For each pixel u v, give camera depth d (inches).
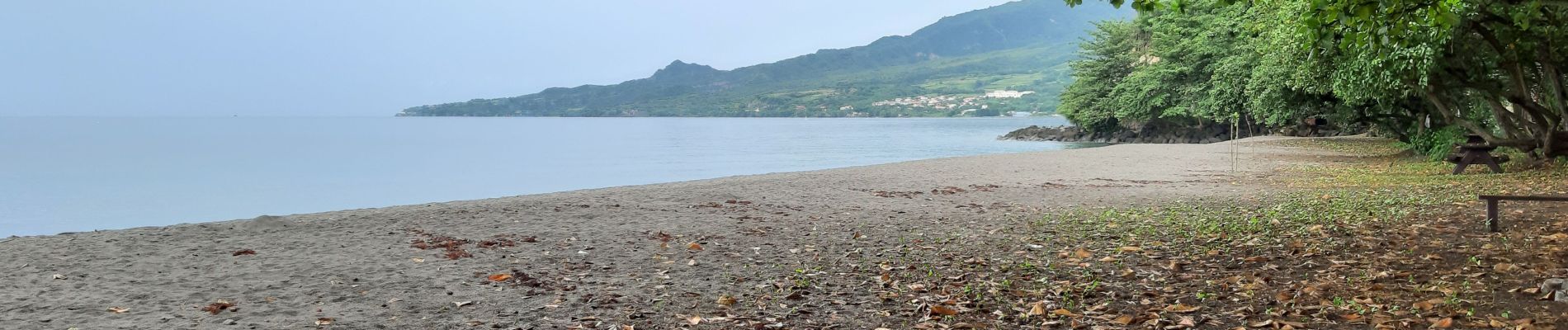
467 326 274.7
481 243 449.1
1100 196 767.1
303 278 354.0
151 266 378.0
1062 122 7834.6
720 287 340.2
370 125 7386.8
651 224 548.7
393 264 388.5
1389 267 354.9
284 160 2028.8
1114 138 3112.7
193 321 277.4
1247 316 278.8
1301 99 1233.4
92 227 868.0
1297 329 261.1
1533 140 890.7
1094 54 3139.8
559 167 1753.2
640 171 1644.9
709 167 1756.9
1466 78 863.1
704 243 468.8
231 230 500.1
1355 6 350.6
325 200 1144.2
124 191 1269.7
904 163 1294.3
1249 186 853.2
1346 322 269.0
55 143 2967.5
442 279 354.6
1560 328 252.7
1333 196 684.1
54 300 306.7
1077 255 405.7
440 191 1255.5
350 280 349.4
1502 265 341.7
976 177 1015.0
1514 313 273.0
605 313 294.0
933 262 396.2
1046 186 877.2
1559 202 561.6
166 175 1566.2
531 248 446.0
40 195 1198.9
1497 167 868.0
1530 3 593.9
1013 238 475.5
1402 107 1211.2
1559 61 769.6
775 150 2503.7
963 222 563.8
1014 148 2568.9
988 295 320.2
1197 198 726.5
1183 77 2527.1
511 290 333.4
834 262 399.5
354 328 271.6
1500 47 717.3
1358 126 2062.0
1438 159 1071.6
